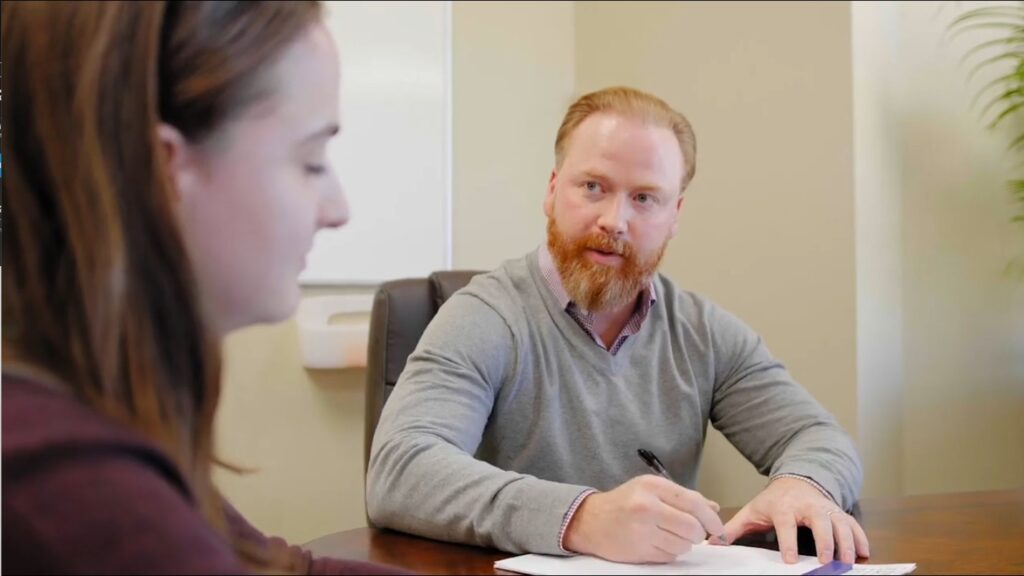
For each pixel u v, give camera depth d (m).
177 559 0.41
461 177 2.41
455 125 2.40
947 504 1.23
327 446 2.18
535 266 1.47
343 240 2.22
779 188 2.17
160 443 0.45
